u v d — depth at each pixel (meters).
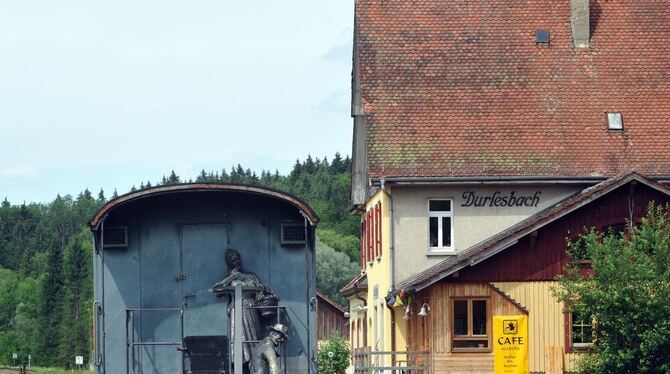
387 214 51.19
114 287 27.41
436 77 53.09
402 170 50.62
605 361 40.66
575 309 41.41
